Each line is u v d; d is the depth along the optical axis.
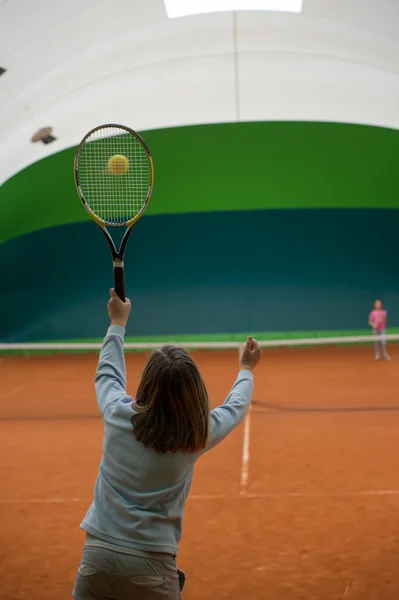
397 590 3.90
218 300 19.72
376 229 19.45
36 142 14.51
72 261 19.88
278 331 19.64
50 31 11.43
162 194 18.00
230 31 12.12
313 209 19.45
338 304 19.53
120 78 13.24
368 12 11.46
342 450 7.02
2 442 7.93
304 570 4.18
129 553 1.96
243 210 19.42
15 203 17.23
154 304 19.75
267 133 15.55
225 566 4.27
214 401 10.46
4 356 19.59
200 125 15.08
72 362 17.62
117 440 2.06
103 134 14.07
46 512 5.35
